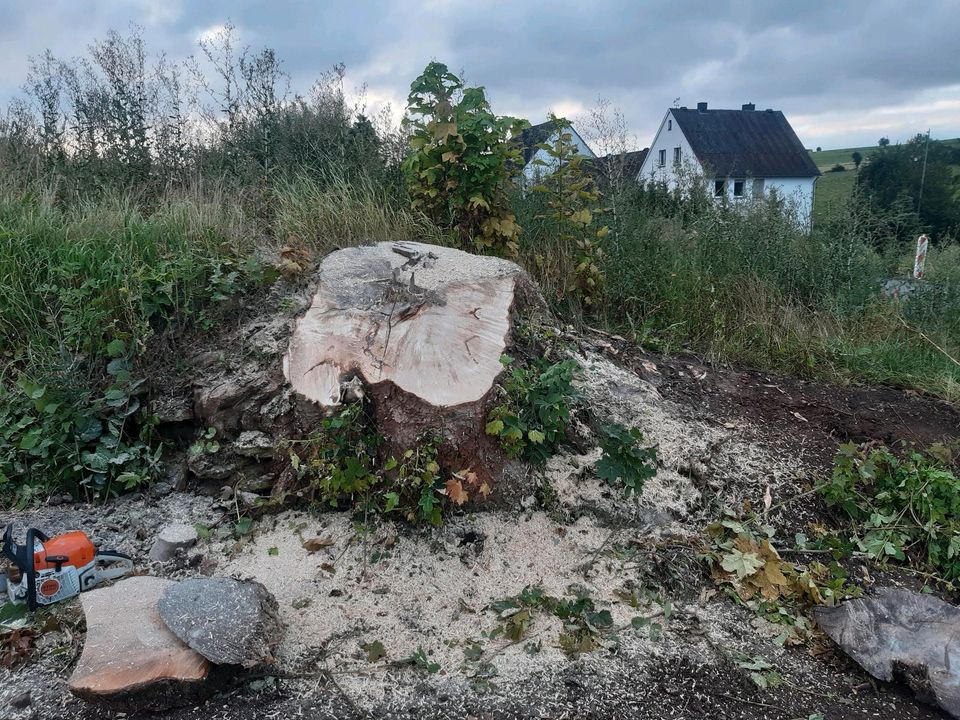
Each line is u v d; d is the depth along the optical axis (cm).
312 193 639
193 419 420
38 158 713
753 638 333
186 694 270
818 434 497
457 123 571
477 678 291
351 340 364
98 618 291
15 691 279
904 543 416
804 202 861
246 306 479
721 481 426
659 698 293
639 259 632
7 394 436
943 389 597
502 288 416
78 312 461
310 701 277
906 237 855
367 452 357
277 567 341
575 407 432
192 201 619
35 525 379
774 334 621
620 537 375
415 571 340
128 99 763
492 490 370
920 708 305
